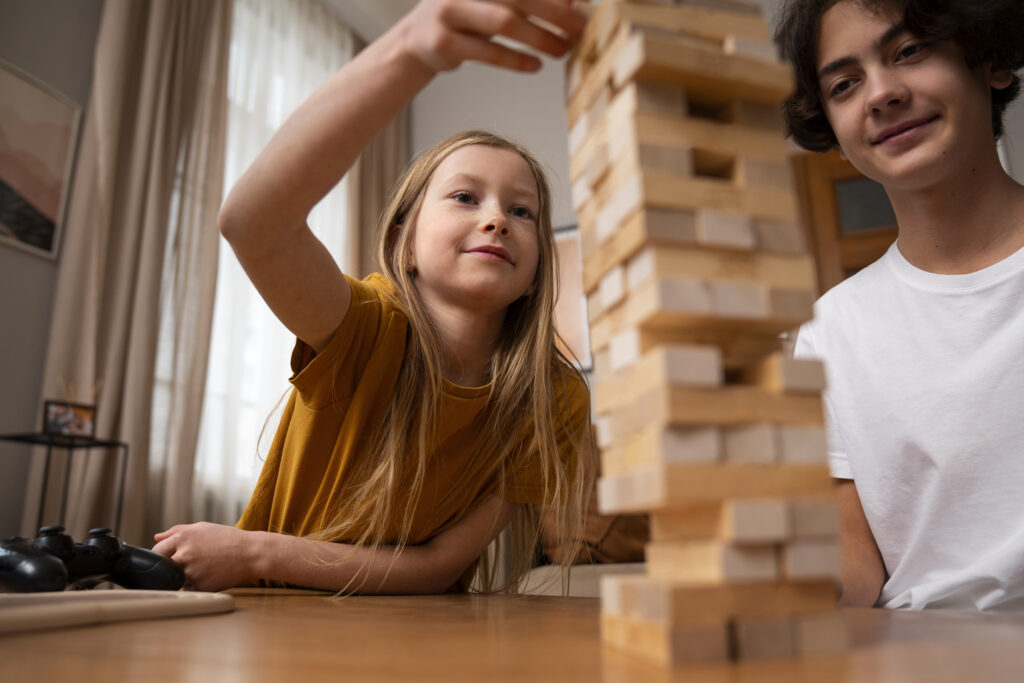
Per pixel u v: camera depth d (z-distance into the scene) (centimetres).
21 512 230
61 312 240
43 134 246
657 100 29
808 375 27
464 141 101
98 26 271
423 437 84
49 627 34
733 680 20
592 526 210
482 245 90
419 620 41
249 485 294
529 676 22
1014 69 93
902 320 96
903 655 25
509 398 96
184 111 284
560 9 35
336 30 377
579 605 54
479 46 40
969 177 88
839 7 88
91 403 238
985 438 86
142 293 255
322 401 82
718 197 28
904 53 85
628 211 28
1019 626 36
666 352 25
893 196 95
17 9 244
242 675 22
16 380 232
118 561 62
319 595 72
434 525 91
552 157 370
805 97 99
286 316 73
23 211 237
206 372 269
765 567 25
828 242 311
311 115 50
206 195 284
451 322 94
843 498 99
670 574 28
